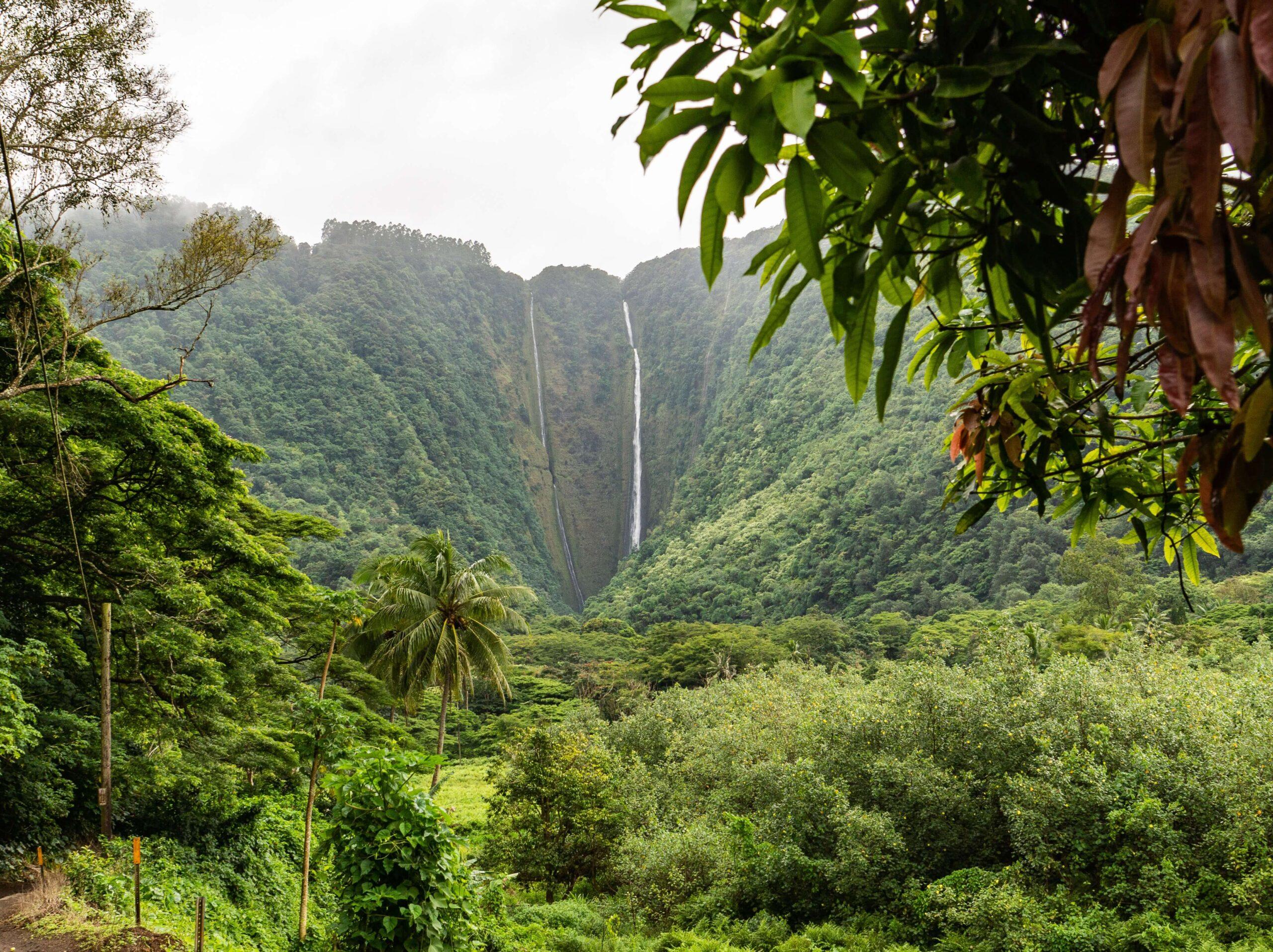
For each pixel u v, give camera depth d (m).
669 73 0.98
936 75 0.94
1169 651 18.33
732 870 14.64
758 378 164.62
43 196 7.47
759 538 107.50
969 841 13.48
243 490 13.08
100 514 11.56
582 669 57.72
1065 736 13.23
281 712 14.65
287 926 10.13
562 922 13.99
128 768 11.15
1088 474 1.86
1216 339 0.70
